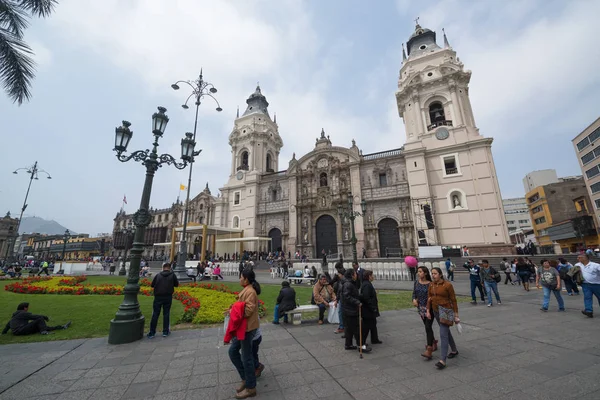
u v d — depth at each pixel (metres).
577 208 57.16
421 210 33.66
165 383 4.98
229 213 49.53
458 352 6.21
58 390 4.72
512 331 7.66
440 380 4.88
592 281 8.95
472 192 32.22
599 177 46.97
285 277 23.66
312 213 41.78
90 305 11.87
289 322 9.44
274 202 45.72
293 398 4.34
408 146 36.34
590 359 5.54
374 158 39.22
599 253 22.81
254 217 45.88
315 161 43.16
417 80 38.56
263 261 36.16
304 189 43.38
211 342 7.36
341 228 38.94
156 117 9.73
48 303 12.34
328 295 9.52
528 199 69.44
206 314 9.79
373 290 6.77
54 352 6.61
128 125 9.37
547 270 10.19
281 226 44.03
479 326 8.28
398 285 18.59
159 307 7.95
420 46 42.78
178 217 58.38
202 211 53.47
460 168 33.38
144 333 8.28
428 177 34.66
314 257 40.00
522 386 4.56
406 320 9.38
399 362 5.76
